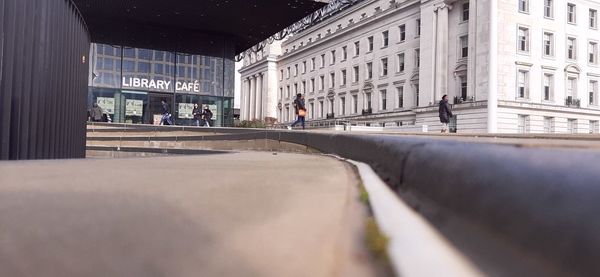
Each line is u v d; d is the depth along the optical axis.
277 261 1.77
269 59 87.00
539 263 1.12
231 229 2.23
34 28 9.37
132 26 29.97
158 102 30.66
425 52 51.00
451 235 1.69
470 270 1.36
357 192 3.30
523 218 1.24
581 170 1.19
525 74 46.25
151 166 5.69
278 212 2.59
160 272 1.71
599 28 51.38
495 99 30.91
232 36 32.59
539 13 47.03
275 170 5.31
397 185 3.13
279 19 28.62
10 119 8.36
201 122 29.66
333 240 1.99
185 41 31.28
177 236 2.13
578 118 49.03
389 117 57.41
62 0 11.31
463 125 45.94
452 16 48.72
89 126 23.28
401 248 1.69
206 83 31.75
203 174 4.66
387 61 59.12
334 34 69.06
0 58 8.00
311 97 75.88
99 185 3.59
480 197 1.54
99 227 2.30
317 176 4.55
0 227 2.31
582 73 49.97
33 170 4.75
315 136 11.56
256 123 44.34
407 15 55.44
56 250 1.97
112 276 1.69
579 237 1.01
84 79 14.61
